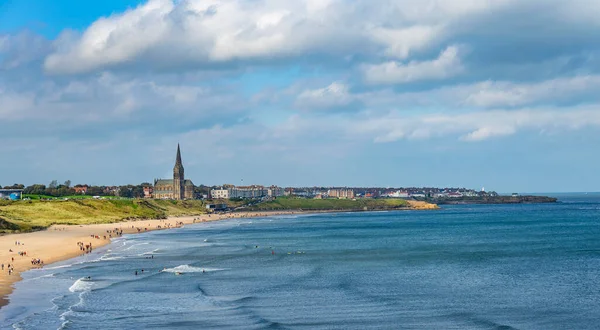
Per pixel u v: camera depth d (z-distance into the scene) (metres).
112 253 129.12
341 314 65.44
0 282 85.94
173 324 60.41
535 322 61.78
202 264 109.69
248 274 96.06
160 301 72.44
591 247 135.00
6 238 157.50
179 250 137.12
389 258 118.75
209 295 76.81
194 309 67.81
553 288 80.81
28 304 69.81
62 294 76.56
